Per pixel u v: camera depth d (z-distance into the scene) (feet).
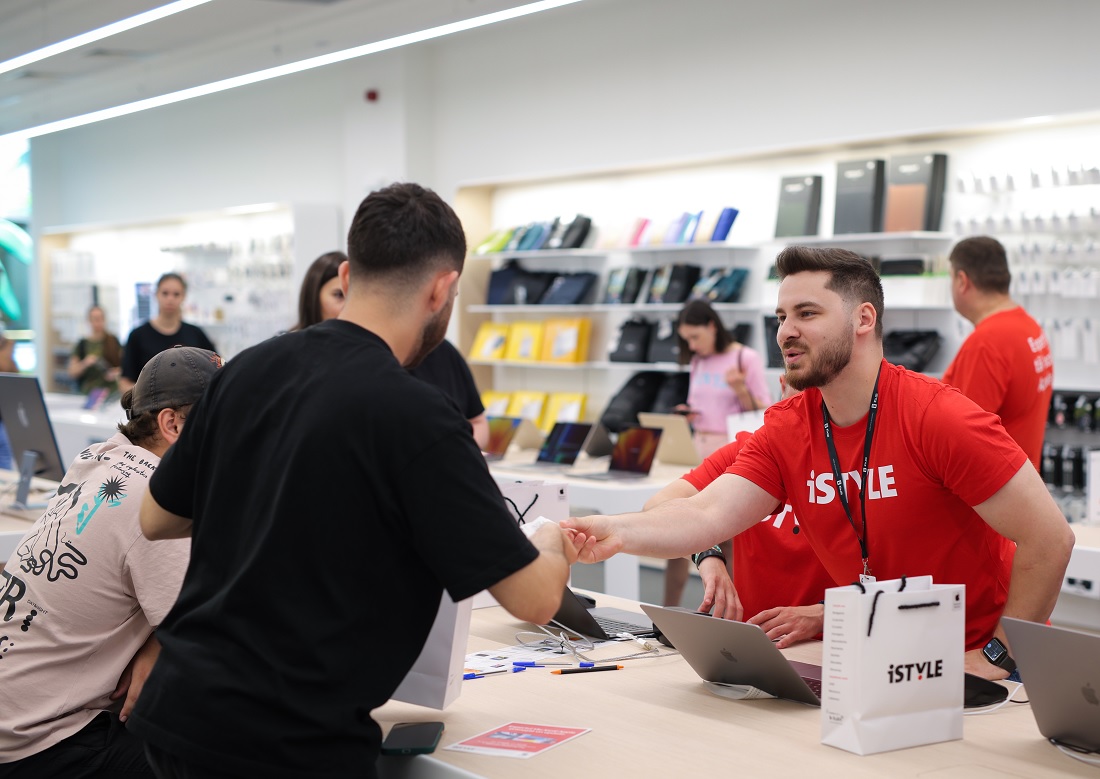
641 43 24.80
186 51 31.35
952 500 6.75
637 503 15.61
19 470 14.67
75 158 43.55
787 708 6.22
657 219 24.58
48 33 29.78
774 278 21.89
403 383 5.08
